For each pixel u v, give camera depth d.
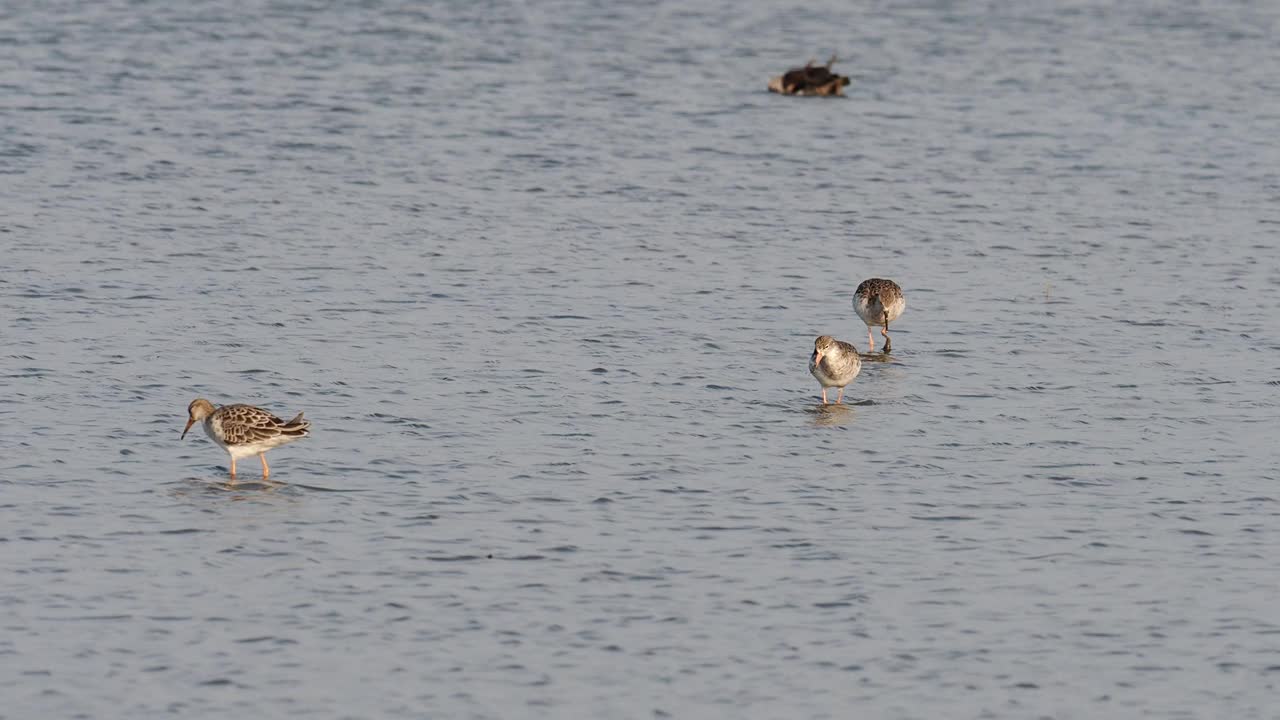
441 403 35.59
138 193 53.88
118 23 83.62
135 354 38.28
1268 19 95.50
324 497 30.36
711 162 61.12
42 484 30.50
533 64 78.00
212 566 27.48
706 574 27.73
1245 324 43.28
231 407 30.56
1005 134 66.94
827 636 25.84
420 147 61.72
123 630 25.41
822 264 48.53
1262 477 32.50
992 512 30.56
